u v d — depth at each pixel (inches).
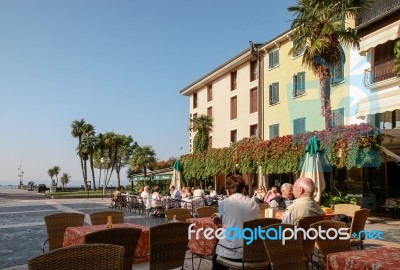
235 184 216.1
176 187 929.5
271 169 789.2
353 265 138.3
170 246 214.5
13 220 716.0
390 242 387.9
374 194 731.4
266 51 1125.7
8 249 402.9
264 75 1138.7
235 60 1238.9
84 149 3284.9
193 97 1600.6
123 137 3575.3
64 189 3112.7
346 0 657.0
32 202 1380.4
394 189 712.4
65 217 279.0
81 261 125.2
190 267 294.2
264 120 1126.4
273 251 175.6
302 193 248.8
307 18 664.4
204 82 1473.9
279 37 1037.8
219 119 1380.4
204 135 1366.9
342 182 820.6
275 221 216.2
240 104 1258.0
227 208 207.9
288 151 735.1
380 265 129.0
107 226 259.1
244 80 1240.2
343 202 574.2
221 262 207.3
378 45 762.8
